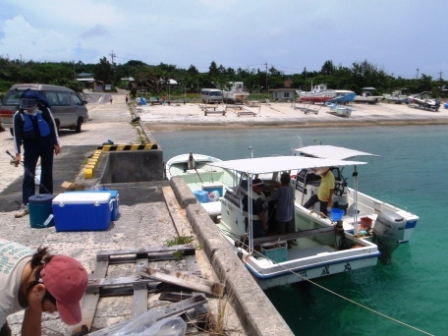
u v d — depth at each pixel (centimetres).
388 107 5991
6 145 1577
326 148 1132
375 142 3142
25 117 671
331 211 900
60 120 1852
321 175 987
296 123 4256
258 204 786
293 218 827
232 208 873
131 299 421
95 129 2253
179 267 495
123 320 385
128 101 6334
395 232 888
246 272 439
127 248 531
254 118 4522
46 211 624
